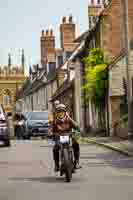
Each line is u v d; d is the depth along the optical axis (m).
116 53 53.25
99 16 54.69
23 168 24.56
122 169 23.25
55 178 20.59
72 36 86.88
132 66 43.59
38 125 58.47
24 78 151.75
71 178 19.83
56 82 90.06
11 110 149.88
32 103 118.94
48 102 98.06
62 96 84.50
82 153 32.34
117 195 16.08
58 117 19.98
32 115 60.06
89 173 21.89
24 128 59.16
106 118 51.91
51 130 20.12
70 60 77.75
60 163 21.25
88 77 51.62
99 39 56.41
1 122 40.69
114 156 29.94
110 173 21.83
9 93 151.62
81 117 67.12
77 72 69.31
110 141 41.75
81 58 67.56
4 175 21.91
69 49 86.69
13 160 28.72
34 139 57.84
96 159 28.19
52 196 16.08
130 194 16.23
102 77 51.06
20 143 45.91
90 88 51.72
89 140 44.78
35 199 15.58
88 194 16.36
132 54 44.16
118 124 47.72
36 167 24.94
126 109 46.56
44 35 103.19
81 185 18.42
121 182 19.03
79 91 69.12
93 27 58.25
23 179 20.47
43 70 105.00
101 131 54.28
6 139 40.44
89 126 62.84
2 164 26.55
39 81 107.94
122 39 49.53
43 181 19.73
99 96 51.81
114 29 53.66
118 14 53.75
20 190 17.52
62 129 19.83
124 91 47.19
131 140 36.88
